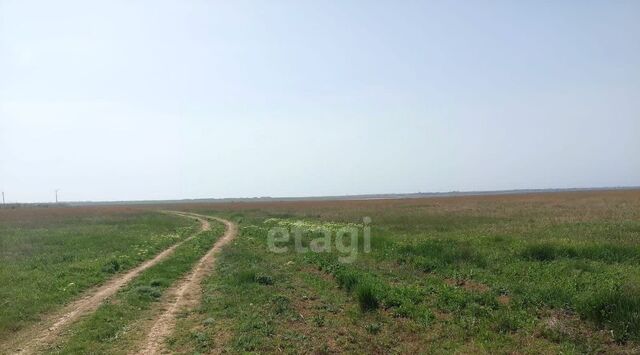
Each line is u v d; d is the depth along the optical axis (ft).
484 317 35.32
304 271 58.39
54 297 46.06
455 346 30.07
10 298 45.27
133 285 51.85
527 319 34.27
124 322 37.63
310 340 31.71
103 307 42.34
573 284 42.75
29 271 59.67
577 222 106.42
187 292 48.93
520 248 63.10
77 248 82.23
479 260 57.41
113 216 206.39
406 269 56.08
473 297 40.06
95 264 63.41
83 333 34.60
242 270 57.11
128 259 69.51
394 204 277.85
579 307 34.42
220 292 47.39
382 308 38.93
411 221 129.49
